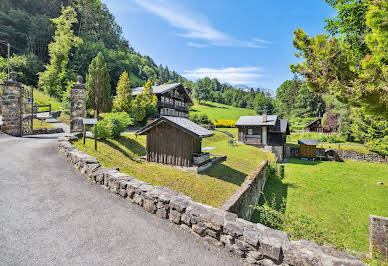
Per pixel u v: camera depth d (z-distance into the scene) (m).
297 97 66.06
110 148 11.59
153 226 4.00
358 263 2.60
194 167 10.66
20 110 13.41
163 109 35.19
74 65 46.47
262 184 13.34
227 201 7.32
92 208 4.41
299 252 2.87
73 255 2.92
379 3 4.54
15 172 5.91
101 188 5.53
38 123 17.64
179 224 4.11
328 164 22.98
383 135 23.30
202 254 3.32
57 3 58.97
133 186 4.93
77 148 8.90
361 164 22.83
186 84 134.25
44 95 33.19
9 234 3.23
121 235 3.57
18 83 13.31
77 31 62.00
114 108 30.91
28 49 45.53
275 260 3.02
